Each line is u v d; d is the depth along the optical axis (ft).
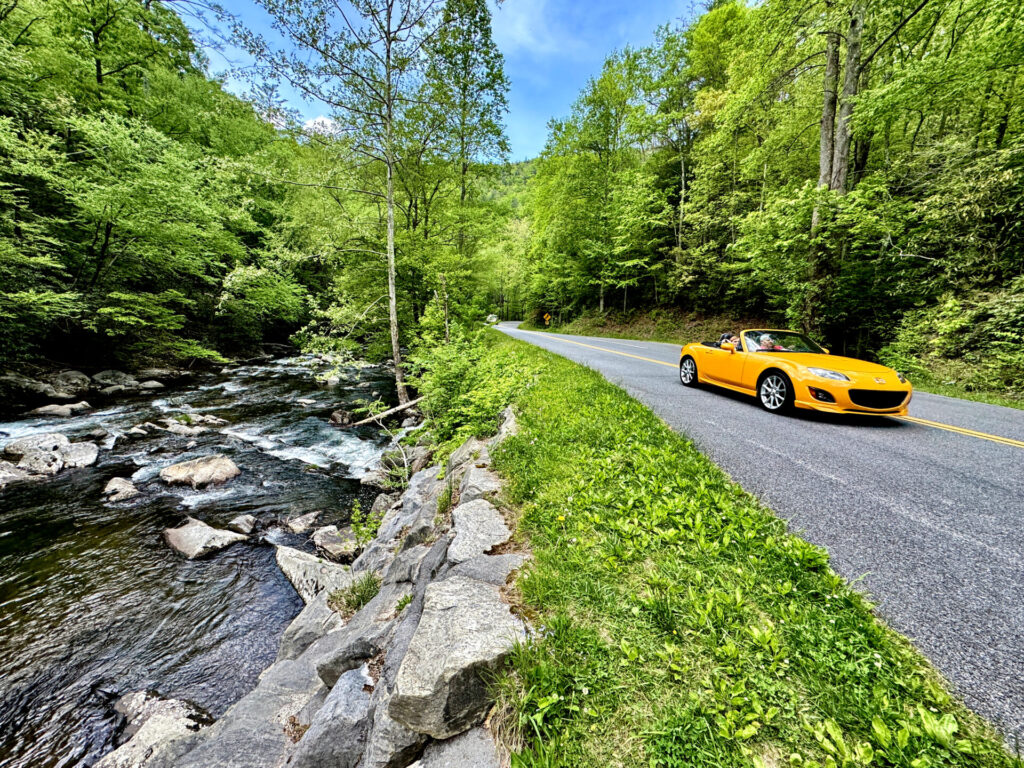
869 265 38.45
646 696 5.38
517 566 8.43
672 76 75.31
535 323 140.67
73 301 44.86
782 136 50.21
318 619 12.89
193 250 52.65
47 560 18.20
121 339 53.72
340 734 6.84
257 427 37.50
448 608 6.98
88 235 48.98
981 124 42.24
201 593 16.51
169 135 63.16
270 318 78.07
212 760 7.69
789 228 38.47
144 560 18.43
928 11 35.24
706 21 68.13
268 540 20.38
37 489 24.30
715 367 24.90
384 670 7.33
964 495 11.39
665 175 87.35
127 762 9.68
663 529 9.21
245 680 12.73
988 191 31.55
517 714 5.42
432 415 29.37
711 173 66.90
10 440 30.78
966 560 8.45
